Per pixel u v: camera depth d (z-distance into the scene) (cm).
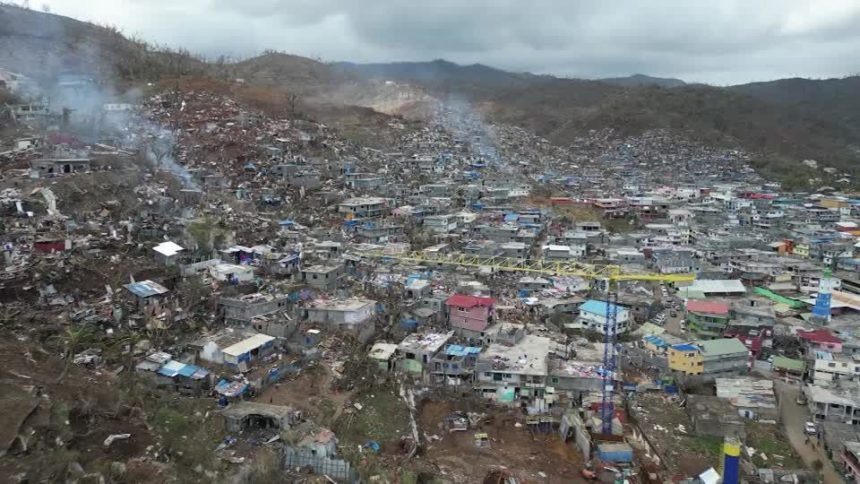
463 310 7844
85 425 4612
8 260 6662
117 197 9244
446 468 5638
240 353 6262
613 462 5781
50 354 5466
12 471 3781
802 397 7000
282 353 6775
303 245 10112
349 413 6066
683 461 5744
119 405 4988
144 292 6756
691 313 8612
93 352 5747
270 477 4762
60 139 11275
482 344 7625
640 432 6256
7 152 9938
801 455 5906
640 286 10669
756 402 6669
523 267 10812
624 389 7056
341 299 8019
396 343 7556
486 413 6606
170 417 5147
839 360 7250
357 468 5178
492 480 5447
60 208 8269
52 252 7031
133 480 4166
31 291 6309
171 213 9644
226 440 5181
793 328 8488
